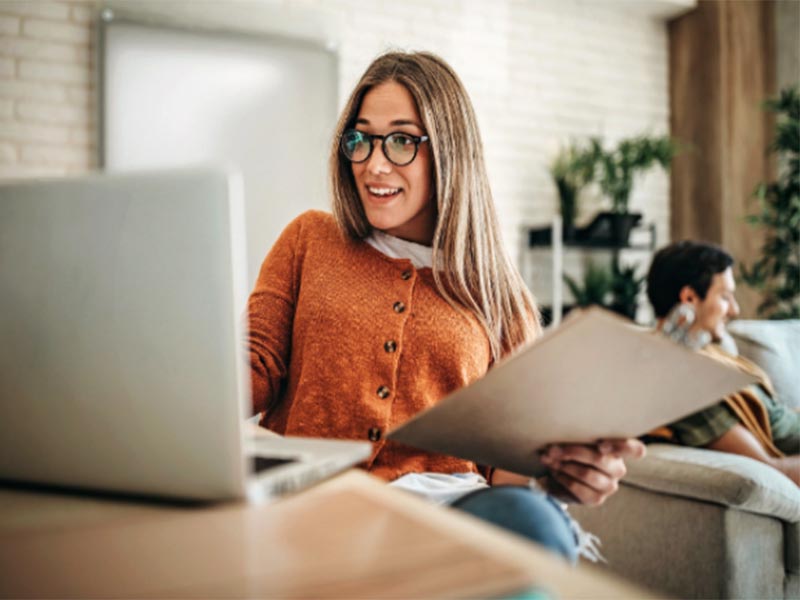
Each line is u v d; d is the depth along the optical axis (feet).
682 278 6.26
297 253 4.05
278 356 3.80
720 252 6.26
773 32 12.71
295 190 10.43
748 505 5.08
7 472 1.98
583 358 2.04
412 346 3.57
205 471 1.78
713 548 5.25
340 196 3.92
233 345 1.74
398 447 3.43
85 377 1.85
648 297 6.62
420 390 3.52
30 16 9.06
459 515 1.74
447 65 3.93
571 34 12.62
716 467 5.26
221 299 1.74
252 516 1.72
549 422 2.41
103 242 1.80
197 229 1.74
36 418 1.92
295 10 10.40
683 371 2.16
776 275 11.50
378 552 1.44
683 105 13.21
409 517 1.69
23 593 1.30
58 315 1.85
